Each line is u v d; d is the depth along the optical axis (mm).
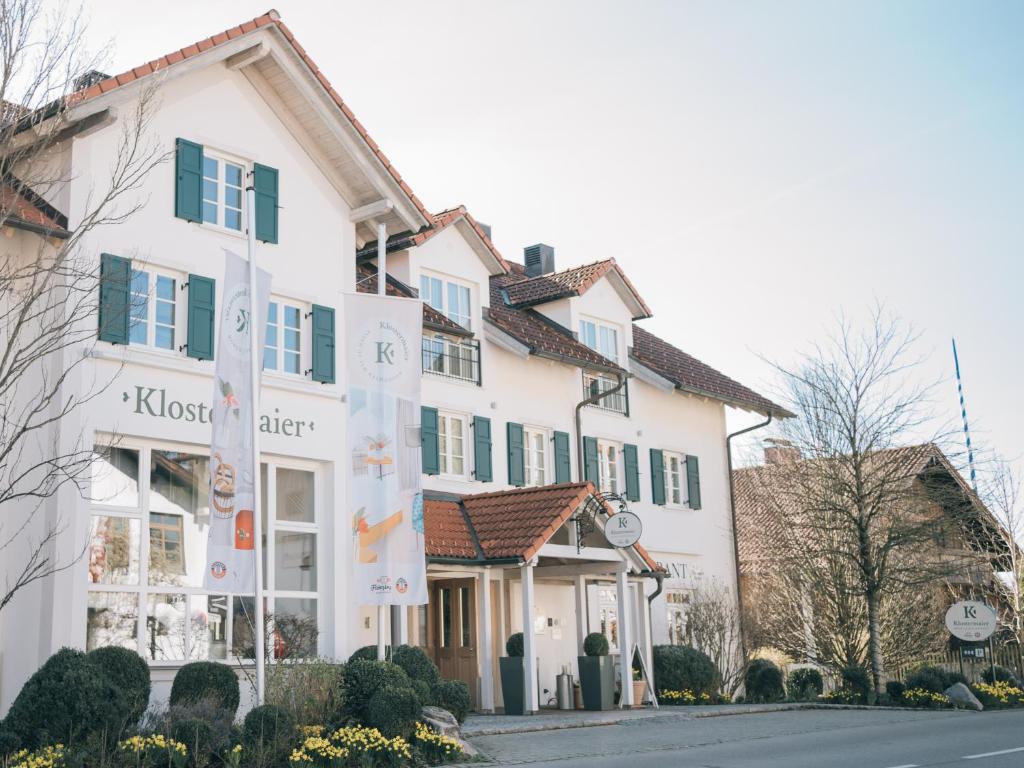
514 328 25453
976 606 27438
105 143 16453
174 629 16359
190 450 17031
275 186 18812
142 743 12109
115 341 16000
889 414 27875
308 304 19125
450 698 16438
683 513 29828
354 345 16422
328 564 18562
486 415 24844
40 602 14984
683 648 25328
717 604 27703
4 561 15094
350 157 19547
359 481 16062
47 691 12398
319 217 19547
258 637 14250
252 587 14500
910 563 27359
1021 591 32469
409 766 13336
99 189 16266
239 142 18422
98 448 15844
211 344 17344
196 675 14539
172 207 17266
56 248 15805
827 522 27422
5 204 14508
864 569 26641
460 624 23062
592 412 27734
